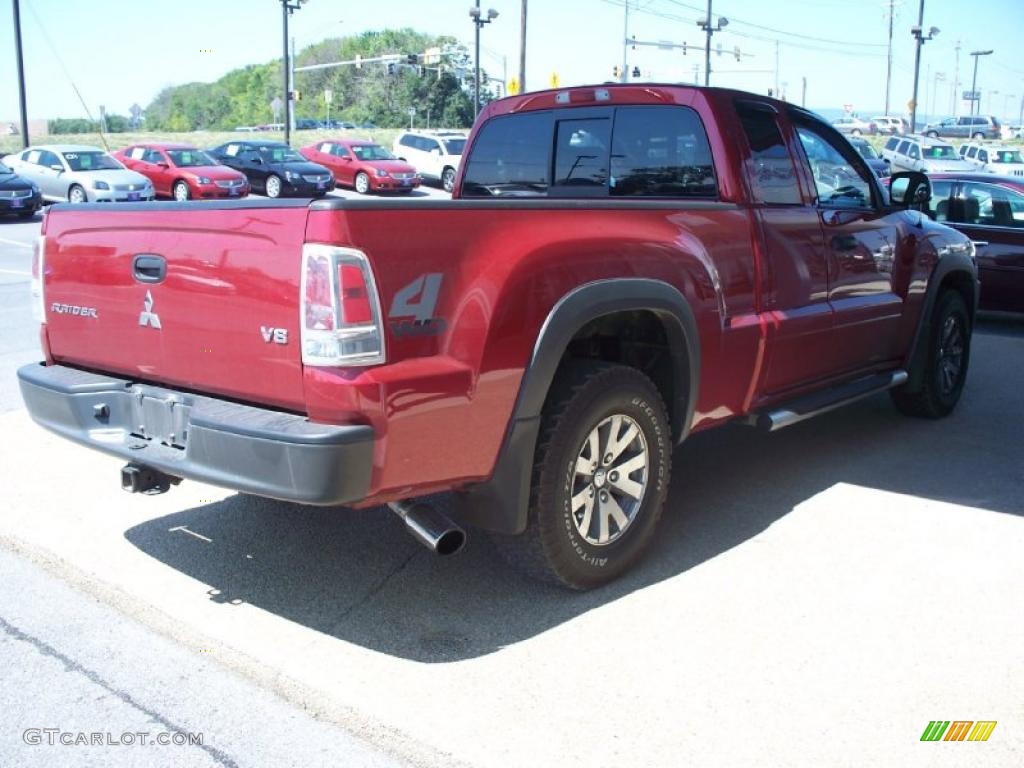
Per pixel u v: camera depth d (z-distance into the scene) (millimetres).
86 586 3953
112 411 3758
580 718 3010
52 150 25516
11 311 10750
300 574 4051
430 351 3203
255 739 2926
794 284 4883
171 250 3436
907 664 3334
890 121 77312
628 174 5035
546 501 3598
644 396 3926
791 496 5059
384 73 133125
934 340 6414
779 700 3109
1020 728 2971
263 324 3174
